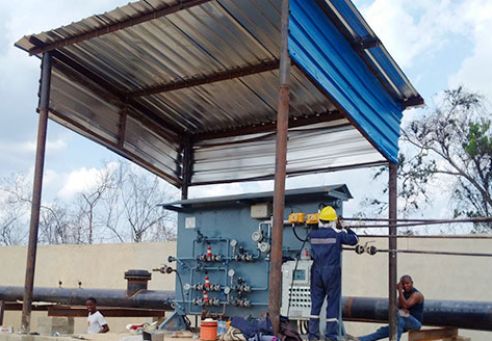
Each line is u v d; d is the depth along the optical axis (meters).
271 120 9.86
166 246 13.69
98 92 9.34
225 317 7.73
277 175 5.64
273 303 5.61
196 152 10.81
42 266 15.31
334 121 9.23
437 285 10.41
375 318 8.98
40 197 7.91
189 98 9.59
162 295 10.41
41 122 8.10
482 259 10.15
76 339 6.92
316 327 6.36
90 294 11.48
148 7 7.04
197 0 6.79
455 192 19.14
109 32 7.58
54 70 8.62
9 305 12.48
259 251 7.59
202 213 8.27
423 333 8.23
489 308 8.27
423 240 10.62
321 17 6.54
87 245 14.81
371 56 7.30
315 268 6.51
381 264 11.01
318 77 6.34
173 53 8.35
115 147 9.59
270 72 8.37
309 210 7.28
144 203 24.09
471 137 19.09
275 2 6.70
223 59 8.34
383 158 8.62
